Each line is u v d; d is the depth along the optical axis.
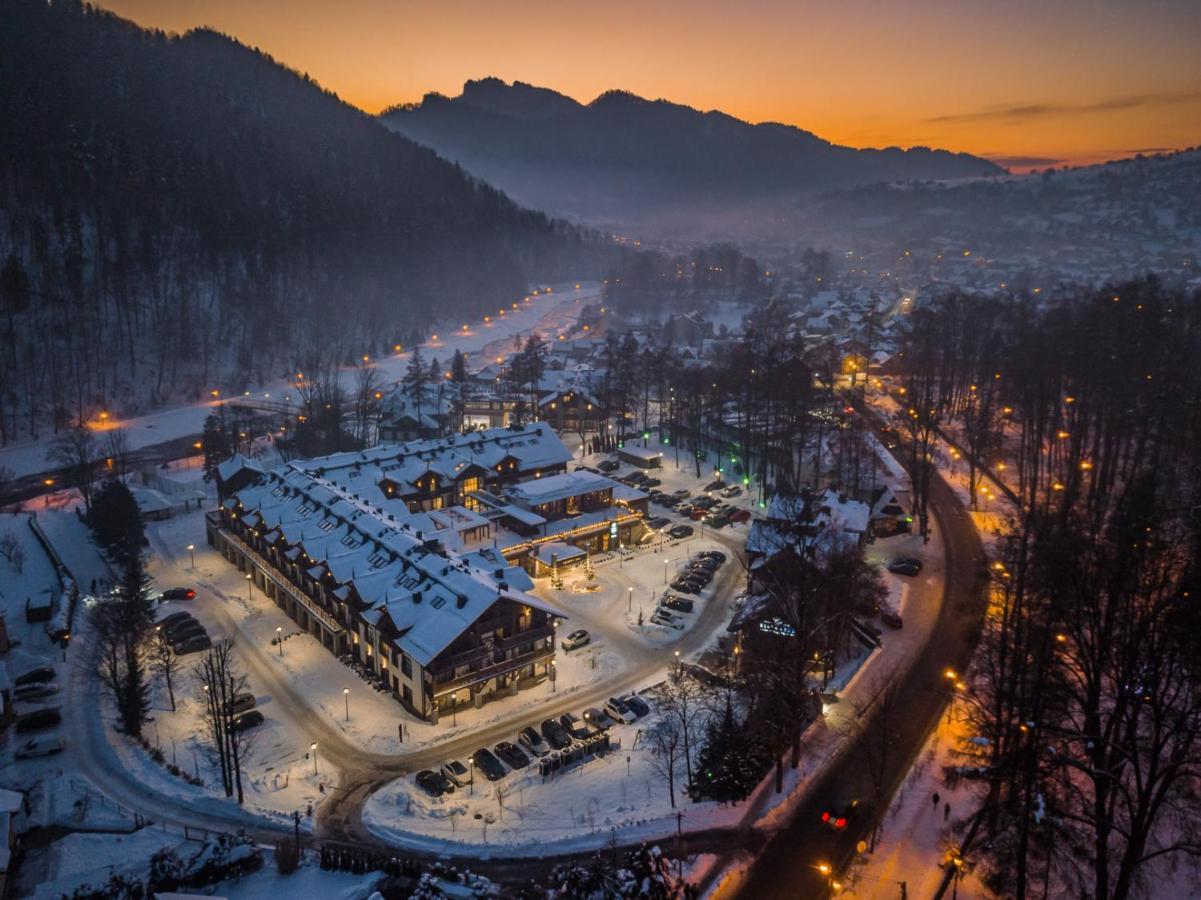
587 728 64.81
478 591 70.00
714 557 97.62
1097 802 41.19
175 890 45.31
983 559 90.44
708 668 73.25
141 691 65.62
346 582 76.31
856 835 49.62
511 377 183.38
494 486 115.25
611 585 92.50
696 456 131.88
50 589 91.94
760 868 47.25
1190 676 42.91
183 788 58.19
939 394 150.75
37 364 171.25
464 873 46.53
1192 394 108.94
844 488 109.50
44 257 190.75
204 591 92.75
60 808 54.91
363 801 57.06
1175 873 45.16
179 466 139.25
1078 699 43.16
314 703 70.25
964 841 48.28
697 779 55.88
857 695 64.75
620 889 43.38
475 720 67.50
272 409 176.00
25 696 69.12
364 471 106.06
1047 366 121.06
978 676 62.94
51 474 136.00
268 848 50.81
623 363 167.62
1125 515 55.72
